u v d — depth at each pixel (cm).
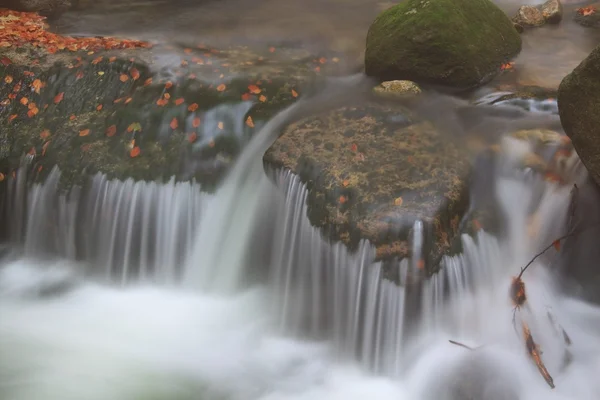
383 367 487
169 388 486
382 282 474
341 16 963
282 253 538
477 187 533
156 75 686
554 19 905
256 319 541
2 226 639
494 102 640
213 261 575
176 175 591
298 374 495
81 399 475
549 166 538
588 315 505
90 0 1013
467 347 477
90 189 597
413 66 671
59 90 687
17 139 647
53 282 599
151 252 592
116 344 527
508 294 497
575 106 471
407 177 521
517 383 456
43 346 524
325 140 569
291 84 679
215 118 629
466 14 686
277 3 1031
